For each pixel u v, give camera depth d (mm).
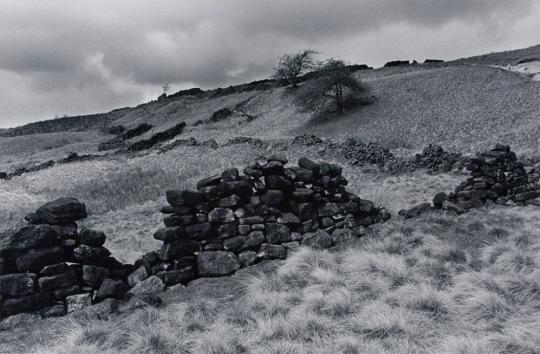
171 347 5617
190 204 9219
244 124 76062
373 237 10484
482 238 10039
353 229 11008
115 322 6684
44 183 37531
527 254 8297
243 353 5441
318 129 59000
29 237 7539
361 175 27828
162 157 46469
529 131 33500
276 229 9945
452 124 44688
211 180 9633
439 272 7609
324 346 5441
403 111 55719
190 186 28844
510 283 6910
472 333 5516
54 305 7480
